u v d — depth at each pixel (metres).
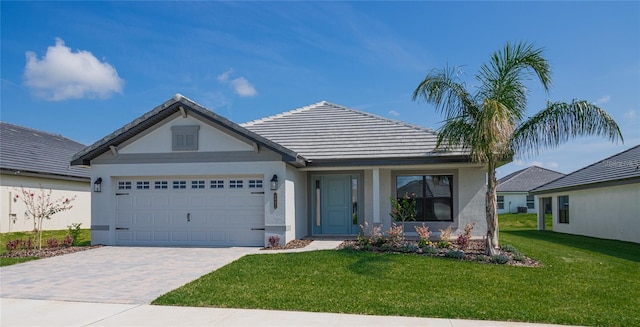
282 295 8.05
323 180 17.44
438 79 11.98
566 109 11.33
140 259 12.09
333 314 6.98
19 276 10.01
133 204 15.26
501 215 41.22
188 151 14.77
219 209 14.90
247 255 12.19
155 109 14.37
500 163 14.65
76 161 14.96
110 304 7.67
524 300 7.70
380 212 16.86
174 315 6.98
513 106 11.71
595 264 11.71
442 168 16.67
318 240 15.77
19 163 21.03
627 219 19.33
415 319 6.71
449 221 16.80
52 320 6.79
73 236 17.17
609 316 6.82
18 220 20.38
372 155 15.62
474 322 6.57
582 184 22.38
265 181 14.40
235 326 6.41
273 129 18.27
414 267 10.30
